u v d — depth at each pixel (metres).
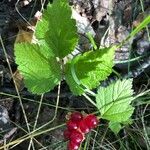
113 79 0.23
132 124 0.23
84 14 0.25
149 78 0.23
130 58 0.24
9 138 0.22
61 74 0.19
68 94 0.23
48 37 0.18
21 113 0.23
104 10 0.25
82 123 0.18
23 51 0.18
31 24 0.24
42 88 0.19
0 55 0.24
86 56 0.18
